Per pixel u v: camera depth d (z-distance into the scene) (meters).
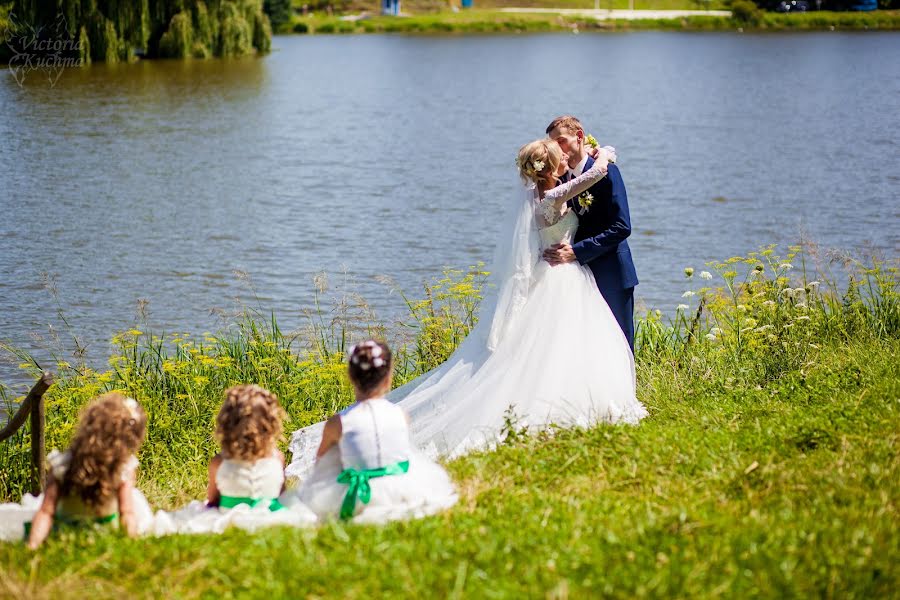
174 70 49.25
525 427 6.17
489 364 6.74
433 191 23.95
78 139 30.50
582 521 4.51
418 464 5.18
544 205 6.67
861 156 28.28
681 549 4.17
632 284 7.02
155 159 27.67
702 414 6.64
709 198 22.66
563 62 64.81
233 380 9.80
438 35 91.00
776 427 5.95
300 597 3.88
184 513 5.26
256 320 13.94
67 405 9.09
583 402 6.56
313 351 10.44
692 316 12.69
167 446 8.36
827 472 5.04
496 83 52.19
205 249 18.30
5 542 4.73
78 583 4.17
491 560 4.09
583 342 6.68
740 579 3.91
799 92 46.03
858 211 21.14
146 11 49.12
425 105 42.59
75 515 4.79
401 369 10.26
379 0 103.81
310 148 30.36
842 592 3.84
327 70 56.84
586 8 106.69
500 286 6.82
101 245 18.53
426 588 3.90
